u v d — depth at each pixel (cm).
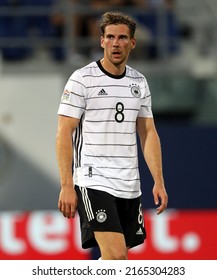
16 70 3772
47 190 3484
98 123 2084
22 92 3528
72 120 2062
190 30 4188
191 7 4112
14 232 3341
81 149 2097
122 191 2091
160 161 2147
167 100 3744
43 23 3988
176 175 3519
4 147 3497
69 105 2064
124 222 2139
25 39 3953
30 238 3334
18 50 3956
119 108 2088
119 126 2089
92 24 3953
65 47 3959
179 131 3538
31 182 3491
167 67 3959
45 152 3500
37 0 3959
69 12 3938
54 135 3522
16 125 3512
